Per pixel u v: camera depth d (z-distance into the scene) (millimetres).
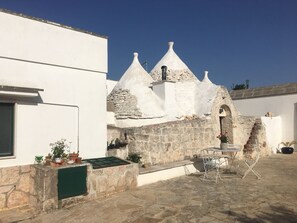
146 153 10625
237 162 13930
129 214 6402
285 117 19219
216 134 14031
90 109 8672
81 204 7078
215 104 14320
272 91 19953
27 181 7098
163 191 8312
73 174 7008
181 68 17500
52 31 7762
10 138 6965
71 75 8219
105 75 9133
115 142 10695
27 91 6836
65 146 7996
